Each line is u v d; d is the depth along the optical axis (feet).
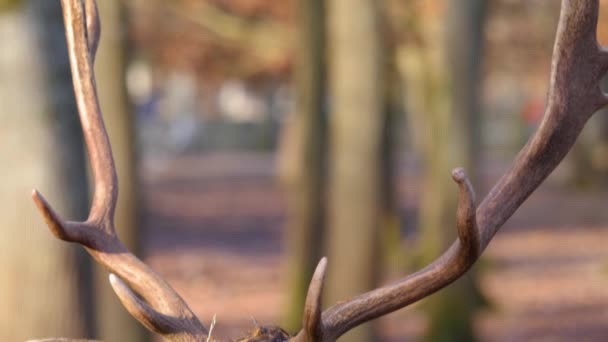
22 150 19.06
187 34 62.54
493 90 147.23
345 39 29.63
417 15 54.90
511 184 12.66
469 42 40.50
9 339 19.04
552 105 12.69
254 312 47.62
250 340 12.01
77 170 19.51
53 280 19.10
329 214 30.60
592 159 108.06
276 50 59.47
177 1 58.44
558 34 12.68
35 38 19.04
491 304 49.24
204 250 68.39
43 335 19.07
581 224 82.79
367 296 12.39
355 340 29.66
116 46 31.07
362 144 29.76
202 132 171.22
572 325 46.85
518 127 146.30
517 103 144.46
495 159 155.22
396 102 56.90
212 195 104.58
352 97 29.78
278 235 77.05
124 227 31.04
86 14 14.34
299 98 40.55
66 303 19.17
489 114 175.83
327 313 12.30
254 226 82.12
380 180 30.17
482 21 40.70
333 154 30.25
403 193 106.63
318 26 40.01
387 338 44.09
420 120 60.23
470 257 12.09
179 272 59.21
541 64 65.87
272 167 140.67
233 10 58.54
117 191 13.50
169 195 103.76
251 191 109.09
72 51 13.85
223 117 172.65
